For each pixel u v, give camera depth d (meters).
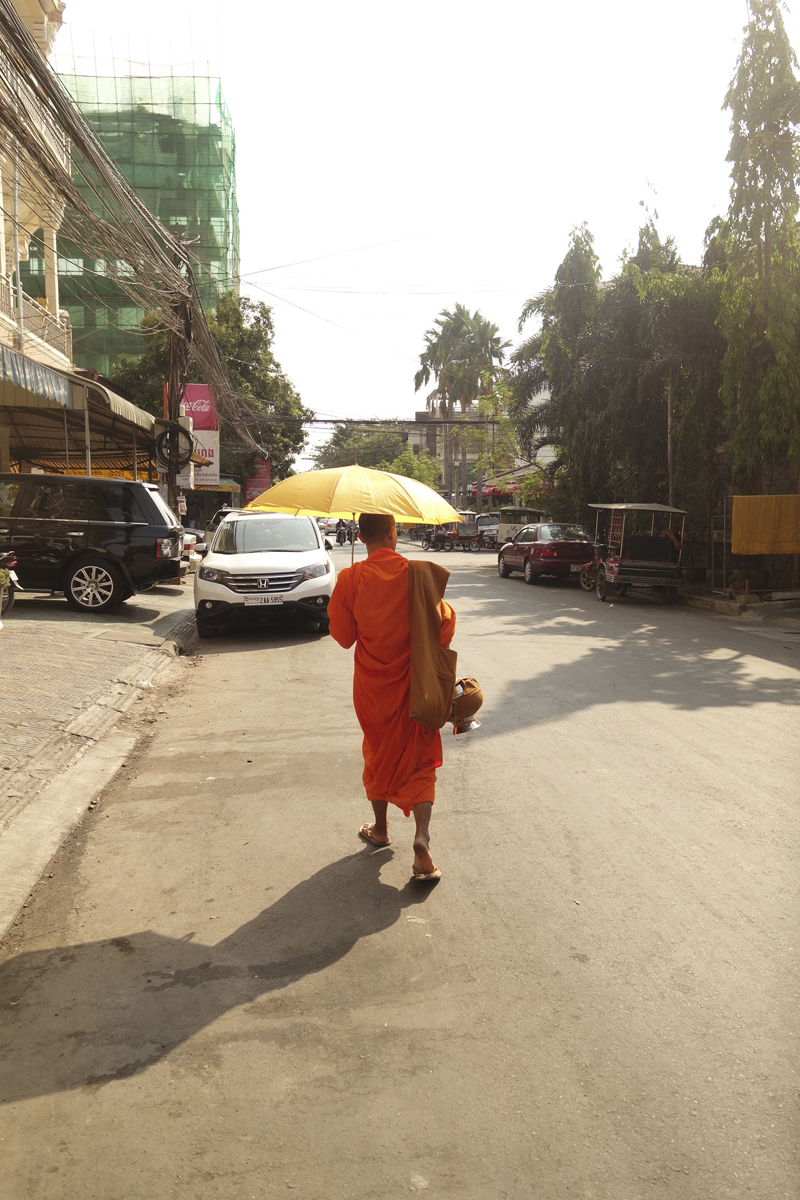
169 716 7.40
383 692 4.05
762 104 15.36
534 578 20.98
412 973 3.17
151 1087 2.56
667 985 3.07
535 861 4.18
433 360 57.59
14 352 10.86
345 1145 2.31
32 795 5.05
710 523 18.08
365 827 4.51
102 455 24.44
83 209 9.51
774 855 4.23
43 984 3.15
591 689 8.23
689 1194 2.13
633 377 20.31
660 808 4.89
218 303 37.34
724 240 16.73
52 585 12.70
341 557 30.86
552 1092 2.51
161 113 47.12
